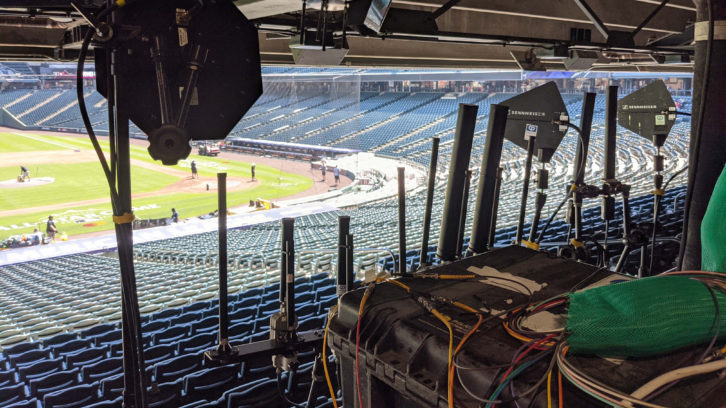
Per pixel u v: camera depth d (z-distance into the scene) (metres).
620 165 30.36
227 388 5.32
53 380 6.01
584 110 3.42
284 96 38.59
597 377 1.09
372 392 1.44
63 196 27.56
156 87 1.47
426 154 36.50
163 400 4.76
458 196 2.37
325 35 3.36
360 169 34.03
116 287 12.90
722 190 1.41
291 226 2.21
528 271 1.75
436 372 1.29
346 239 2.37
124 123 1.46
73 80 47.59
